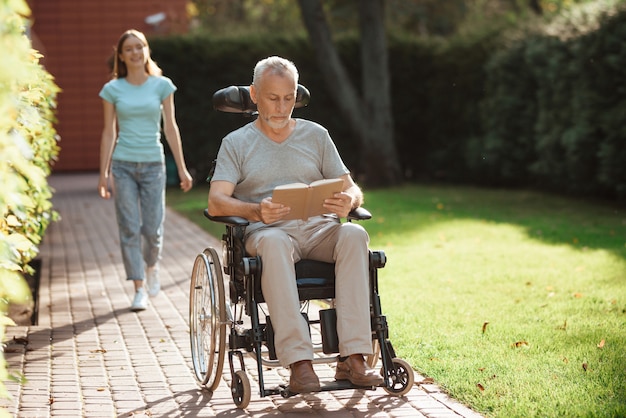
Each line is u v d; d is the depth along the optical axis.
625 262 10.05
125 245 8.49
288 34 21.52
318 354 6.84
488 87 19.22
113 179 8.49
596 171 15.80
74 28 26.64
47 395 5.84
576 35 15.68
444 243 11.97
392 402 5.57
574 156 15.85
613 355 6.34
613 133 14.69
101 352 6.98
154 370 6.49
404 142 21.94
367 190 19.66
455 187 20.06
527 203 16.50
